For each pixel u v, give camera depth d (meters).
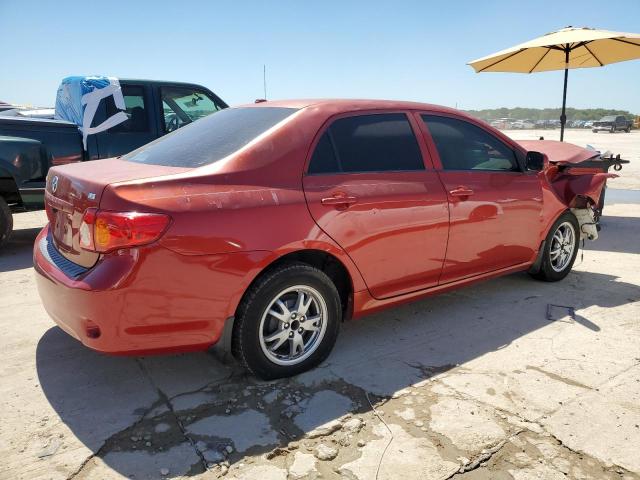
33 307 4.36
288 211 2.98
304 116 3.28
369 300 3.48
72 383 3.11
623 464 2.44
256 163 2.99
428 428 2.69
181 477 2.33
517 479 2.33
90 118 6.61
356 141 3.43
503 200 4.18
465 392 3.04
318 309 3.25
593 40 7.09
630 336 3.84
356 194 3.27
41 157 6.12
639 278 5.27
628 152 23.12
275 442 2.57
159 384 3.11
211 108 7.88
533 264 4.87
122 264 2.57
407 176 3.59
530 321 4.11
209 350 3.00
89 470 2.36
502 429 2.69
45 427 2.67
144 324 2.65
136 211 2.56
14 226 7.94
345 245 3.22
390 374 3.25
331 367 3.33
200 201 2.72
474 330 3.93
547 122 76.81
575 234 5.11
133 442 2.56
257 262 2.86
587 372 3.29
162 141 3.74
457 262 3.94
